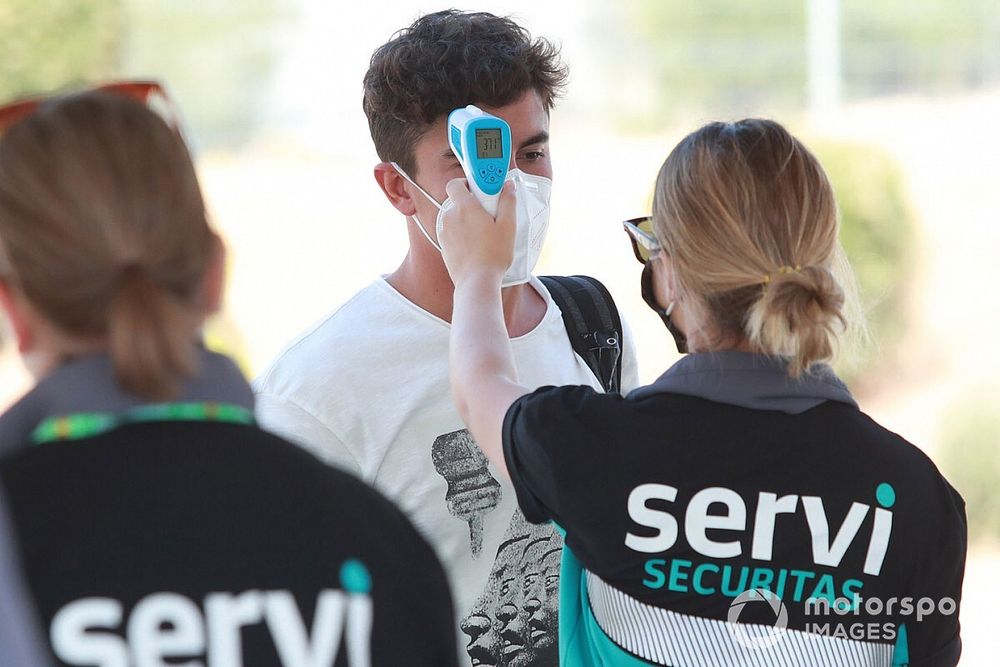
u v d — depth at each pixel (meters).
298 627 4.05
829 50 67.88
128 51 58.72
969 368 33.06
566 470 5.72
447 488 7.36
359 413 7.26
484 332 6.42
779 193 5.77
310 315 37.25
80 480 3.97
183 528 4.00
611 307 8.23
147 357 3.96
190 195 4.18
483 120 6.68
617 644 5.94
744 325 5.87
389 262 42.53
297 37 77.31
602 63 83.19
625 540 5.69
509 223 6.77
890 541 5.72
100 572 3.89
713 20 87.75
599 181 51.69
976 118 63.22
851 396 5.94
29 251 3.95
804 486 5.65
